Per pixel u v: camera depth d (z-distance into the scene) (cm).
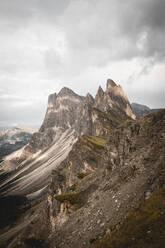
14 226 11331
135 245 1691
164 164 2848
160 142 3534
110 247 1881
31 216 10800
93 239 2511
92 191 4488
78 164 10056
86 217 3444
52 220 4859
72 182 7481
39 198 16962
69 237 3266
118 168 4259
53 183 9394
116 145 4991
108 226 2550
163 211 1892
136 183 3117
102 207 3291
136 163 3659
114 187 3653
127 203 2766
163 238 1588
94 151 10344
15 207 16350
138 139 4309
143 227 1852
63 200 4644
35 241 4947
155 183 2602
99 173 5178
